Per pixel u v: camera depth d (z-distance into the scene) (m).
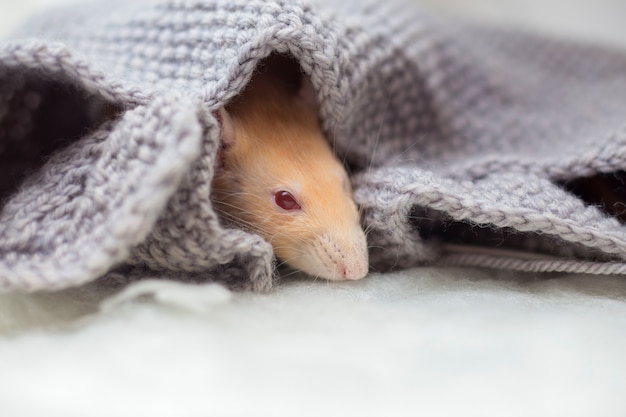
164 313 0.16
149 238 0.18
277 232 0.21
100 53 0.21
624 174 0.21
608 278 0.20
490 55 0.26
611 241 0.19
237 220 0.21
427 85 0.23
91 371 0.15
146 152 0.17
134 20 0.21
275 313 0.17
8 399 0.14
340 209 0.21
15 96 0.20
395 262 0.21
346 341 0.16
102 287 0.18
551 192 0.20
